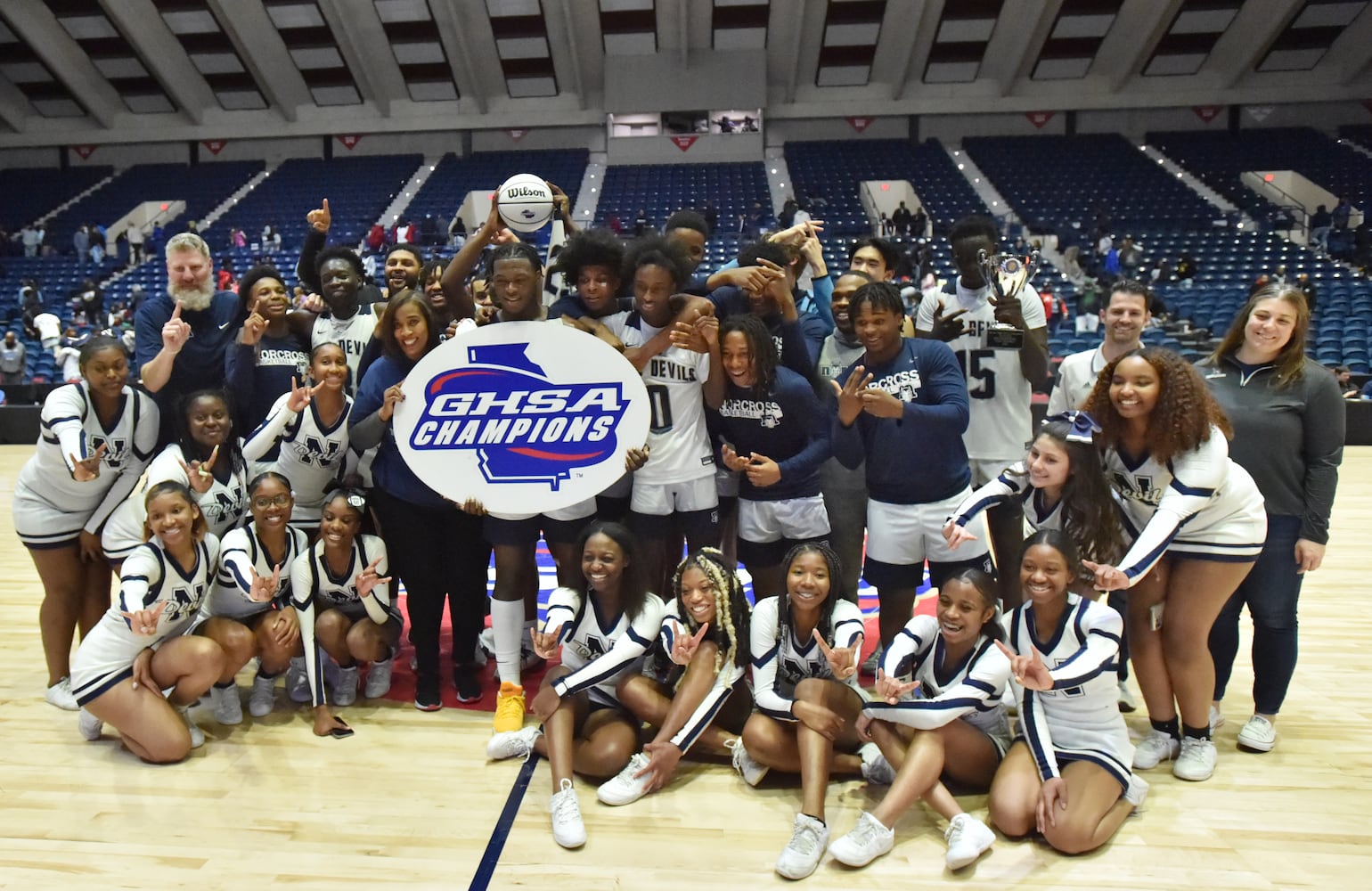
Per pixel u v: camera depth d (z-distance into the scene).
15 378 9.87
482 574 3.04
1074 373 3.09
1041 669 2.16
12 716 2.96
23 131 17.59
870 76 16.64
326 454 2.98
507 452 2.73
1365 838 2.24
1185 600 2.47
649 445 2.76
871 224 14.78
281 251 14.62
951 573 2.86
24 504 2.92
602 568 2.50
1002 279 2.92
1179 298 11.12
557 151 17.50
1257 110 16.81
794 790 2.50
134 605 2.50
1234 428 2.62
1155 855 2.17
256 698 2.95
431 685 2.99
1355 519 5.76
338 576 2.91
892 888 2.06
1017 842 2.24
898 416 2.62
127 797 2.44
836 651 2.34
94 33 15.45
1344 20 15.12
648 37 15.80
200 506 2.84
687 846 2.22
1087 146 16.67
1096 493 2.38
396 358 2.88
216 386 3.22
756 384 2.68
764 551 2.88
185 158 18.17
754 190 15.88
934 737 2.29
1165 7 14.63
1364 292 10.80
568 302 2.92
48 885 2.06
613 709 2.62
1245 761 2.64
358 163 17.59
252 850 2.19
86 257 15.02
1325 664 3.35
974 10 15.11
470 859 2.16
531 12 15.08
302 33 15.41
